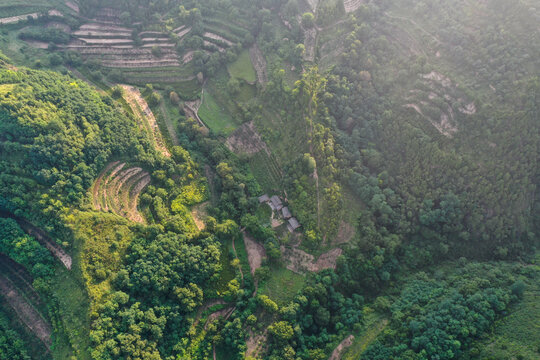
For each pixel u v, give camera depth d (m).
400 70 124.75
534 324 85.69
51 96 106.75
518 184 108.31
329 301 103.62
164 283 94.50
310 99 122.75
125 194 108.12
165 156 118.19
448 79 116.56
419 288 105.06
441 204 110.56
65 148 98.94
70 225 92.69
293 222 113.50
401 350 89.19
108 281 91.50
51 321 89.31
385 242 110.12
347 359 92.31
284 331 93.50
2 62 115.94
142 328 88.19
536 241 113.38
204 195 117.19
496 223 108.88
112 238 96.69
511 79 107.75
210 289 100.94
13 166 98.25
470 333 87.38
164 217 107.81
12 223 96.12
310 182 115.75
